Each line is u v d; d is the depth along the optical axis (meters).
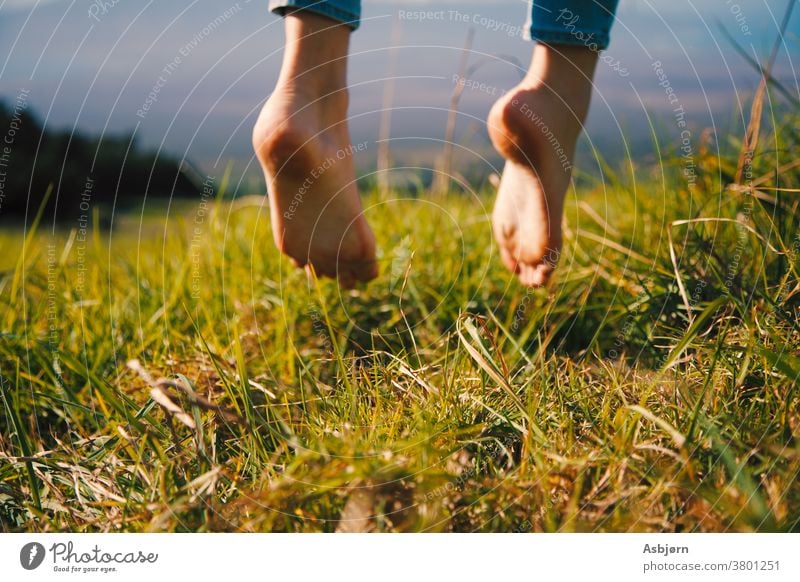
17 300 1.52
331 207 1.39
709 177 1.64
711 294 1.32
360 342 1.55
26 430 1.22
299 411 1.18
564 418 1.03
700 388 1.08
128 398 1.13
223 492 0.98
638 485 0.91
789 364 1.01
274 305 1.69
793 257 1.24
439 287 1.73
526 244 1.52
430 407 1.07
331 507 0.91
